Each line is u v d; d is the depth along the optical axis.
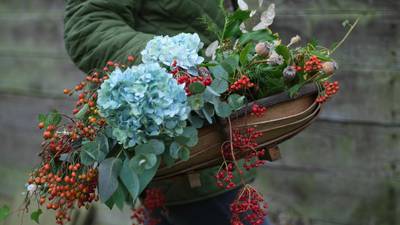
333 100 2.97
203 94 1.78
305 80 1.90
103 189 1.78
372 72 2.86
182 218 2.38
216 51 1.98
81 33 2.05
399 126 2.84
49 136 1.83
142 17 2.19
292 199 3.17
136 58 1.96
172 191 2.31
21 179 4.47
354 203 2.98
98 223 3.98
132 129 1.75
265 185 3.26
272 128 1.89
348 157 2.97
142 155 1.76
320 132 3.03
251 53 1.95
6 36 4.44
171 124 1.75
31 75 4.33
